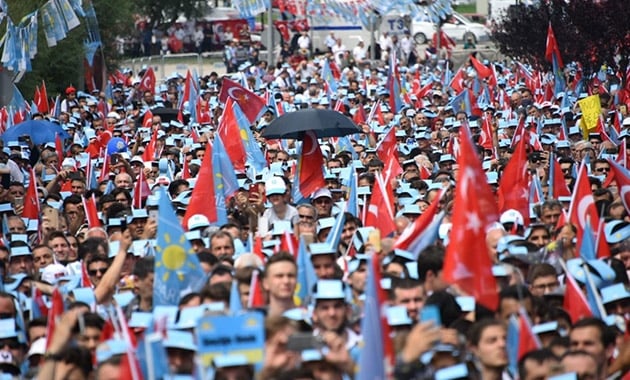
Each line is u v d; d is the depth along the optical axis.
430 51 123.38
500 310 22.97
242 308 21.70
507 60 114.75
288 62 123.38
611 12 77.25
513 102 74.75
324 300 21.11
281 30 137.38
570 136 55.91
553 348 21.12
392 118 67.94
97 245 30.11
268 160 51.25
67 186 45.22
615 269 26.19
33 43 62.47
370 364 17.69
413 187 40.22
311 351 18.47
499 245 28.03
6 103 62.41
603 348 21.27
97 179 51.50
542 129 59.41
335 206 37.56
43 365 20.42
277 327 18.44
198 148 51.22
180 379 18.19
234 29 146.00
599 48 78.25
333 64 109.12
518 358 19.89
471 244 22.41
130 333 20.61
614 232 30.83
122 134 62.94
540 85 84.56
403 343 19.34
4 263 29.34
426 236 28.80
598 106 55.06
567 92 73.00
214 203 34.47
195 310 20.84
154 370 18.77
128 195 40.56
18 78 65.62
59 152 54.16
